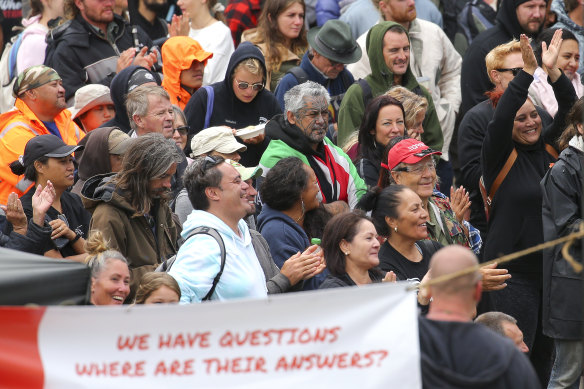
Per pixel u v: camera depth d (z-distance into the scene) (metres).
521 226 23.28
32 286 14.02
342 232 17.81
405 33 27.11
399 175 21.34
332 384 12.55
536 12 29.28
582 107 21.00
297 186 19.86
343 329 12.60
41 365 12.63
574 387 21.70
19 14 33.62
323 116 22.81
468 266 12.73
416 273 19.33
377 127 23.38
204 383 12.61
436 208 21.70
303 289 19.34
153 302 16.59
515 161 23.45
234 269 17.48
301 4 29.44
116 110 24.36
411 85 27.36
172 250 19.78
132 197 18.81
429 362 12.52
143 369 12.64
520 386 12.33
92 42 27.98
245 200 17.95
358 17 31.19
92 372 12.65
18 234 18.81
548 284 21.80
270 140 23.48
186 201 21.25
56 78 24.05
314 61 27.56
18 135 23.42
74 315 12.70
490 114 25.14
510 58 24.70
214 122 25.55
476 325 12.66
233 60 25.62
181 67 27.23
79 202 20.91
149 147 18.88
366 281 17.89
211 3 30.72
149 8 31.64
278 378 12.59
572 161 21.88
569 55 27.41
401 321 12.55
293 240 19.75
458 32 33.94
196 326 12.66
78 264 14.49
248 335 12.65
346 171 23.19
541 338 23.80
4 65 30.31
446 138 29.77
